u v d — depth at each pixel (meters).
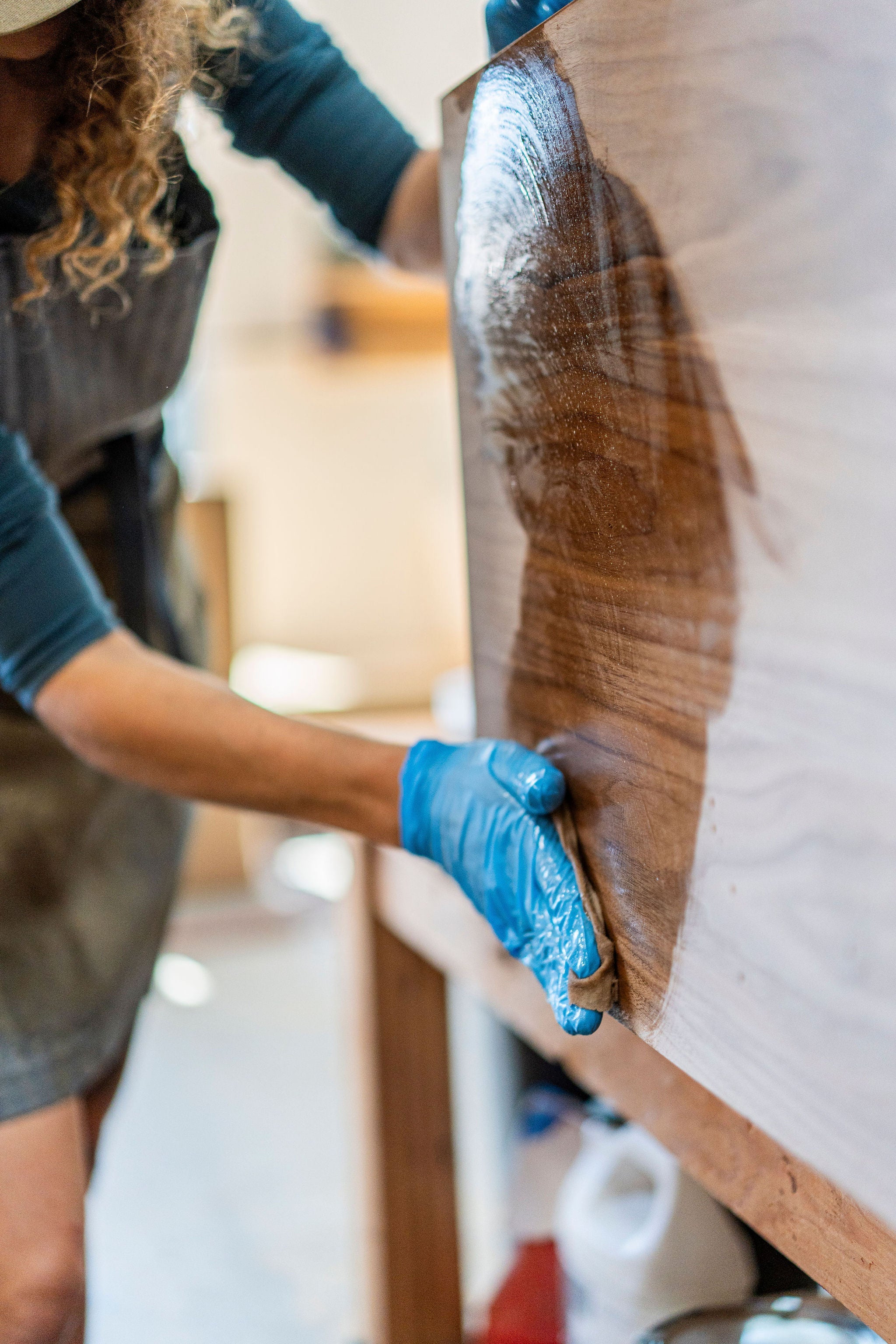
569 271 0.55
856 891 0.41
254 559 3.82
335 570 3.87
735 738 0.47
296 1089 2.14
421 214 1.04
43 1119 0.94
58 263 0.87
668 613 0.51
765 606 0.45
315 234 3.47
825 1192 0.60
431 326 3.47
